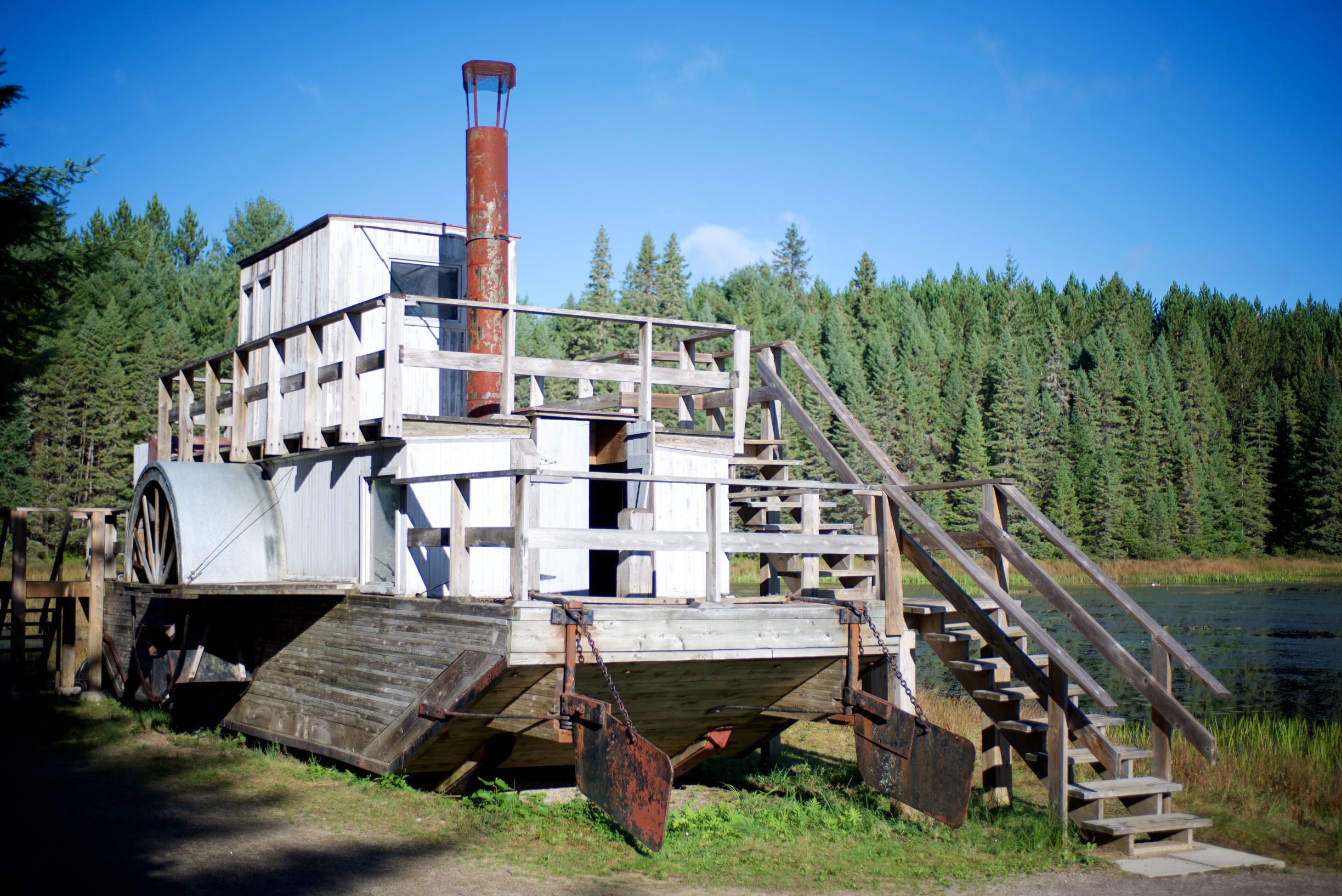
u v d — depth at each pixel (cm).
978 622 992
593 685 915
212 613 1262
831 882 772
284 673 1199
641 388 1155
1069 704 948
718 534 939
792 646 952
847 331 10662
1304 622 3666
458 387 1364
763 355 1310
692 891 740
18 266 1878
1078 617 938
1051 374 10225
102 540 1592
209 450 1405
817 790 1119
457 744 970
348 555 1121
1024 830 904
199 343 7075
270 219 8306
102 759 1140
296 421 1309
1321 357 12319
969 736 1384
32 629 2520
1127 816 926
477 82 1362
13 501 5284
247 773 1063
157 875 719
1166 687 902
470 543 905
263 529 1258
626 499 1184
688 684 954
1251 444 9669
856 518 5425
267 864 756
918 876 795
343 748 1059
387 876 738
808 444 6981
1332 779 1113
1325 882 797
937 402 9019
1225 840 924
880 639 995
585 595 1137
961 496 7544
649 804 768
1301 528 8700
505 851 815
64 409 5784
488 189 1330
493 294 1319
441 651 914
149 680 1360
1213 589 5725
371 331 1333
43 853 768
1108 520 7731
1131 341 11556
